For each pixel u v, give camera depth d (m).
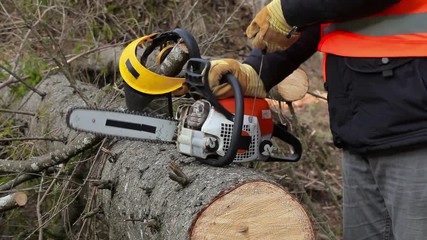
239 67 2.30
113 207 2.81
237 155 2.28
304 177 4.62
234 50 5.68
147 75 2.48
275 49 2.25
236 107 2.16
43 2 4.59
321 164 4.97
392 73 1.95
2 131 3.87
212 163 2.28
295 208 2.12
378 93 1.98
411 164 1.98
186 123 2.32
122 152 2.87
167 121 2.49
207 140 2.21
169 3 5.34
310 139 5.01
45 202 3.62
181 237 2.15
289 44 2.23
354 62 2.04
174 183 2.38
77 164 3.25
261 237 2.10
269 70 2.38
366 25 2.02
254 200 2.09
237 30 5.83
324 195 4.72
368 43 2.00
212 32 5.47
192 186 2.26
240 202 2.08
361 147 2.07
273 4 2.16
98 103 3.49
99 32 4.65
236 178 2.19
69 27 4.54
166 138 2.51
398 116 1.95
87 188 3.32
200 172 2.30
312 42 2.40
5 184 3.28
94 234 3.20
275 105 4.25
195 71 2.30
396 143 1.96
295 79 3.54
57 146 3.54
